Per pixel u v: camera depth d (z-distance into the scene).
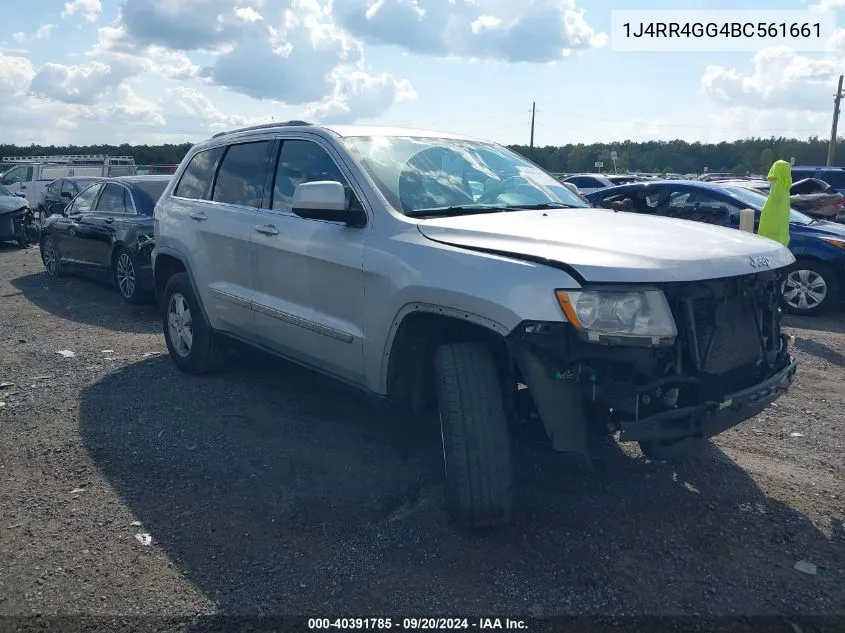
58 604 3.07
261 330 5.03
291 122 5.15
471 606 3.06
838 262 9.20
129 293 9.20
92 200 10.55
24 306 9.41
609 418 3.37
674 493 4.05
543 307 3.18
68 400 5.52
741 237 3.93
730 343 3.54
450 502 3.48
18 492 4.06
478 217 3.99
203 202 5.76
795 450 4.71
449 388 3.42
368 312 4.00
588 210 4.52
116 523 3.72
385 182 4.23
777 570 3.34
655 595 3.14
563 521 3.72
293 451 4.56
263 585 3.20
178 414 5.20
